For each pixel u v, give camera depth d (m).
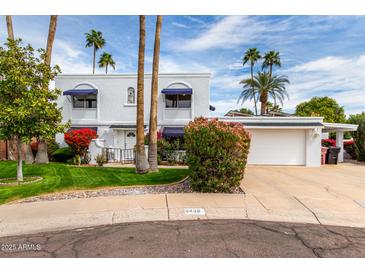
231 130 8.34
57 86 21.45
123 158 19.77
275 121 17.22
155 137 12.41
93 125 21.34
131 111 21.23
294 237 4.89
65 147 20.00
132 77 21.30
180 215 6.22
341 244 4.60
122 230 5.24
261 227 5.42
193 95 20.91
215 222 5.74
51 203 7.15
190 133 8.58
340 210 6.61
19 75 8.71
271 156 17.22
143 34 11.59
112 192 8.44
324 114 38.31
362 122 19.92
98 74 21.34
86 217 6.06
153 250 4.32
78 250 4.34
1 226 5.50
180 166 16.02
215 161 8.32
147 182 9.74
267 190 8.85
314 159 16.66
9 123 8.66
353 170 14.62
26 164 14.05
